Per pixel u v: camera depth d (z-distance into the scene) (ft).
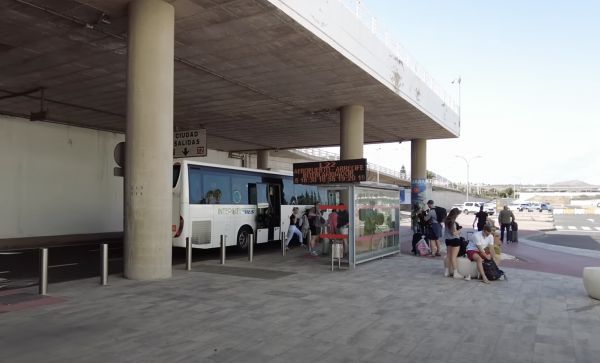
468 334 20.83
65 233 71.87
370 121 69.56
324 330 21.04
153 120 32.17
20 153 66.54
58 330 20.49
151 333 20.20
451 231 36.45
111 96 57.47
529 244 73.36
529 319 23.62
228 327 21.26
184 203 48.16
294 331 20.80
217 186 52.54
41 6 33.60
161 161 32.48
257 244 66.85
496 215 182.91
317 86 52.34
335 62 44.50
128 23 33.01
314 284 32.53
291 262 45.21
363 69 46.39
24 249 59.16
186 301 26.32
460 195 289.53
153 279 32.50
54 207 70.59
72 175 73.41
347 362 17.08
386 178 203.62
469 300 27.99
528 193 484.74
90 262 46.26
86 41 40.16
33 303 25.48
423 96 63.46
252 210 57.26
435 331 21.21
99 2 32.99
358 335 20.40
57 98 58.23
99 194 77.61
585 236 94.43
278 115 67.92
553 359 17.71
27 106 61.67
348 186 41.27
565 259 53.62
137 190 32.09
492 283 34.06
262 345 18.81
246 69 46.91
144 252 32.30
